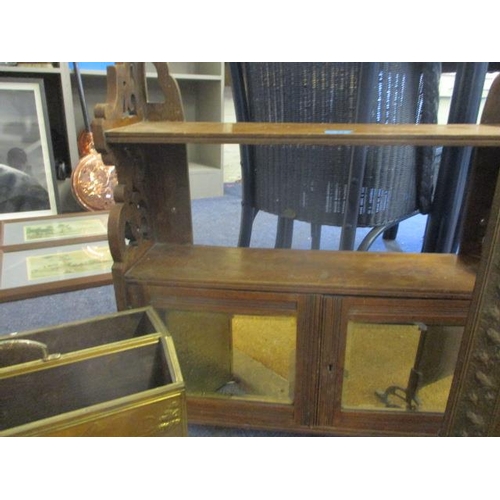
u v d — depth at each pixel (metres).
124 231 0.84
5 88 1.85
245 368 0.90
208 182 2.63
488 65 1.18
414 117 1.10
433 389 0.86
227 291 0.80
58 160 2.22
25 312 1.28
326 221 1.23
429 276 0.82
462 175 1.27
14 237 1.71
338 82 1.02
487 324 0.59
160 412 0.63
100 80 2.37
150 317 0.77
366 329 0.81
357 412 0.85
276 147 1.24
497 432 0.61
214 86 2.48
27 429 0.56
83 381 0.70
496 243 0.56
